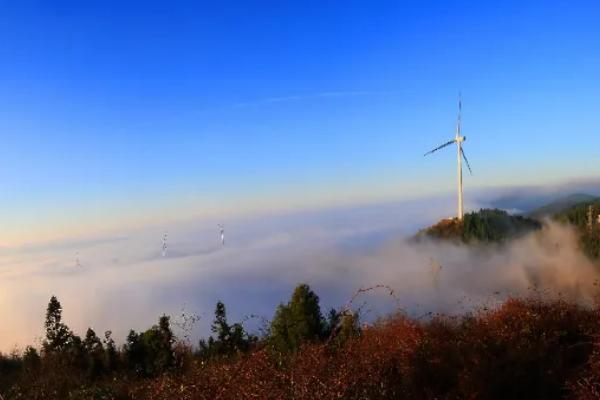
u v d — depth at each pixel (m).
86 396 9.36
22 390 11.22
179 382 7.40
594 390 6.05
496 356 7.43
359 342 8.35
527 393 6.68
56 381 12.68
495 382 6.68
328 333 12.28
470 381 6.68
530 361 7.07
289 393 5.69
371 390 5.92
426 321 9.40
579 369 6.86
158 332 15.26
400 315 9.05
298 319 12.09
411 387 6.59
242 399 5.86
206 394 6.40
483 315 9.29
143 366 15.09
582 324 8.20
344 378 5.82
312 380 5.88
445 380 7.03
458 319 9.60
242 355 8.84
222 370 6.93
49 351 19.61
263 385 5.90
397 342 7.89
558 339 7.90
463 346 7.64
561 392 6.63
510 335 7.94
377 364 6.83
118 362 16.25
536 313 8.62
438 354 7.45
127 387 9.44
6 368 17.86
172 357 13.98
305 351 7.40
